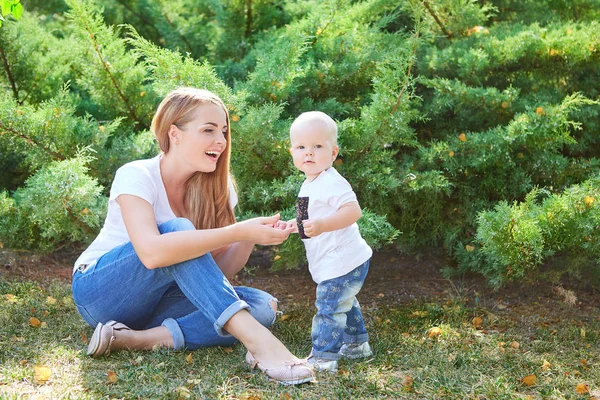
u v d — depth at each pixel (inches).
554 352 128.6
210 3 250.5
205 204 121.8
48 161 170.7
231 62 214.2
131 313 117.6
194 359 113.7
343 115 192.2
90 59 184.9
